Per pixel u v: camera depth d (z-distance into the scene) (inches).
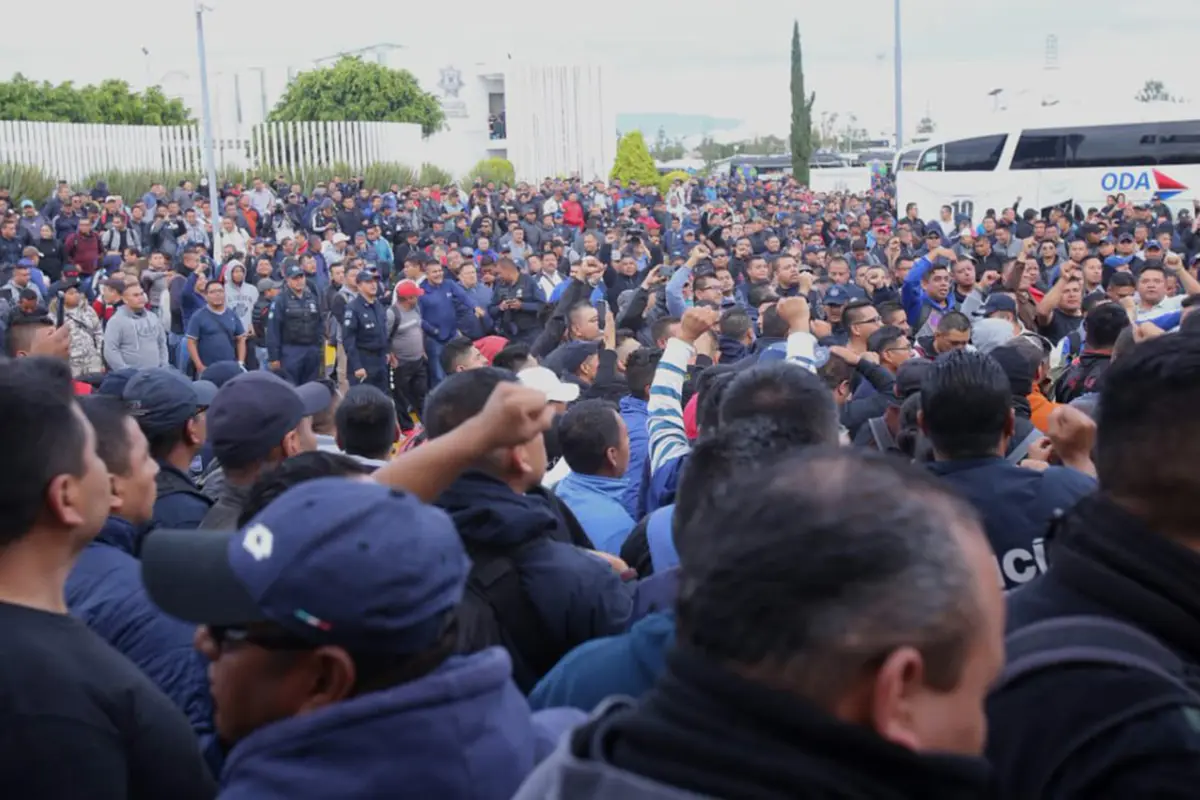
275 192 1129.4
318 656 59.4
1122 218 971.9
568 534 127.6
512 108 1686.8
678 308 425.4
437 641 61.4
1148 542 64.4
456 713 59.6
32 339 256.2
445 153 1518.2
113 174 1084.5
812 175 2133.4
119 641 100.7
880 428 185.9
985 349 292.4
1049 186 1201.4
